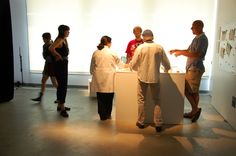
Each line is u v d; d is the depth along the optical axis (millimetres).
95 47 6578
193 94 4496
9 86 5527
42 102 5539
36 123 4305
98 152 3314
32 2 6555
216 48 5309
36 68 6887
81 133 3906
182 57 6254
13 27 6816
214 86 5359
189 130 4094
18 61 6992
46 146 3463
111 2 6355
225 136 3875
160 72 4215
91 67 4465
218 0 5625
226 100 4531
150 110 4312
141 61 3898
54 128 4094
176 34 6297
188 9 6180
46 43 5223
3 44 5285
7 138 3697
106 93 4422
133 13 6344
